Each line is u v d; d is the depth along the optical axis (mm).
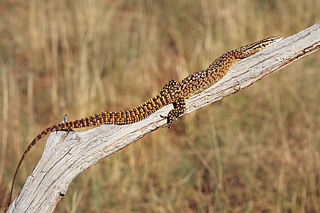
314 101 11734
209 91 6250
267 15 15156
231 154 10602
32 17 14953
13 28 15555
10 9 16453
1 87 12820
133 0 17906
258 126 11594
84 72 12227
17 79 13883
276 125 11492
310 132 10398
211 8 14945
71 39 14977
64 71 13531
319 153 10102
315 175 9781
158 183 10305
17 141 10688
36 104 12797
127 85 13008
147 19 16344
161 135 11242
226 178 10234
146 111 5910
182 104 6133
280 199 9406
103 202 9539
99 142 5621
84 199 9438
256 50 6641
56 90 12664
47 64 14164
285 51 6109
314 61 12961
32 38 14648
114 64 13945
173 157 10969
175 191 10117
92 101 11672
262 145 10859
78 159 5559
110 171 10047
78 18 15102
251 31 14234
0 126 11484
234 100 12133
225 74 6461
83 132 5633
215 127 11453
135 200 9766
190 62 13773
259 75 6215
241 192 9938
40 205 5441
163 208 9617
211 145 10859
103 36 14883
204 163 10211
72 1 15938
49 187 5469
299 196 9594
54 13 15602
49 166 5484
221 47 13367
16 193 9648
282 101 12016
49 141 5570
